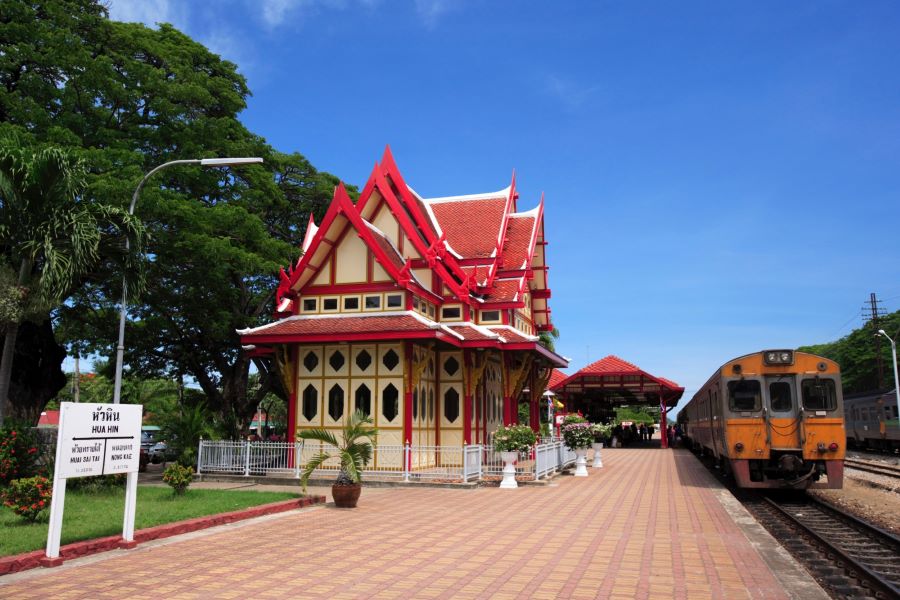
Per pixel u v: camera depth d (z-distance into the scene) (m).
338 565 9.45
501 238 30.50
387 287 23.33
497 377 29.69
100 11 26.83
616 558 9.98
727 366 18.94
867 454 44.97
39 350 25.16
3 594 7.82
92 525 11.83
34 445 16.53
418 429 22.95
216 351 31.88
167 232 23.70
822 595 7.91
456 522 13.45
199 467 22.30
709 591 8.09
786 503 18.38
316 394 22.88
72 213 15.39
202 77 27.81
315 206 34.94
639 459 35.59
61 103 23.59
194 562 9.62
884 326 69.94
